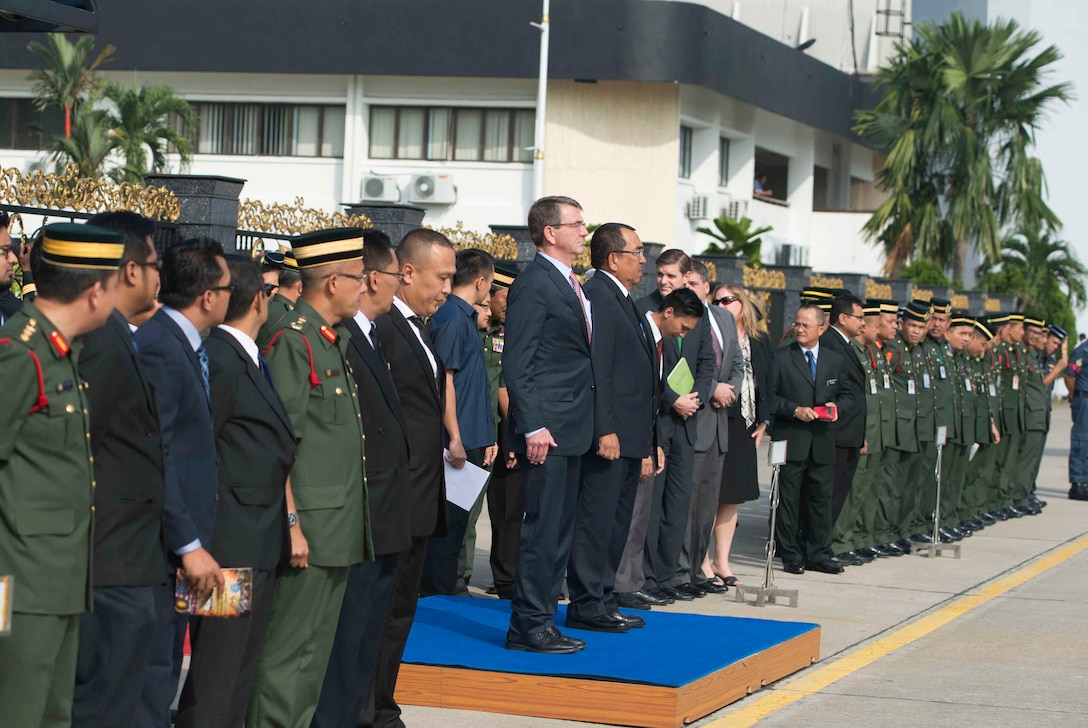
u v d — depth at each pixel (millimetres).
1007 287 37938
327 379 5289
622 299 7570
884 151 38031
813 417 10984
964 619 9633
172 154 30828
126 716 4500
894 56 37844
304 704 5441
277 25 29672
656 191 29844
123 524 4426
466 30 28938
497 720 6457
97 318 4168
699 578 10039
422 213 12789
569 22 28562
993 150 36312
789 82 33188
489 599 8578
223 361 4957
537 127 26500
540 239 7078
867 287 26016
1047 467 22391
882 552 12516
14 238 8602
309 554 5258
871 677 7770
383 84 30109
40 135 31281
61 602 4086
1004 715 6992
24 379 4004
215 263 4809
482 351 8680
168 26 30125
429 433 6055
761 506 15805
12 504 4035
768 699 7145
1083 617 9836
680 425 9180
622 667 6688
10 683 4066
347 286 5336
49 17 6422
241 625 4953
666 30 28516
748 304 10484
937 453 12922
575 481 7125
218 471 4938
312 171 30688
